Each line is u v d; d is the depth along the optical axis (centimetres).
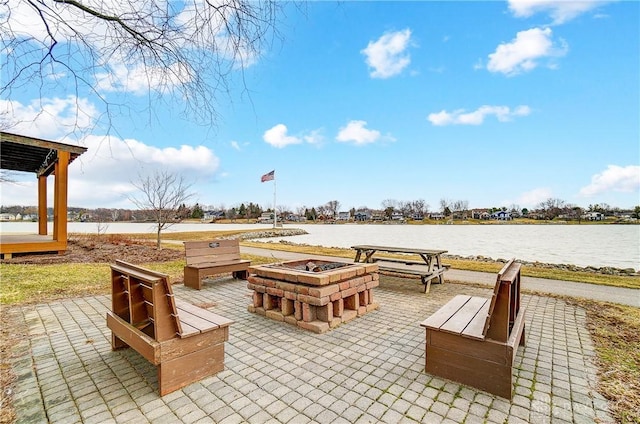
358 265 553
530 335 426
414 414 248
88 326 450
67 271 845
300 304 461
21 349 372
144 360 343
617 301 612
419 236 3450
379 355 361
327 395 276
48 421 239
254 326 460
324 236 3484
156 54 296
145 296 317
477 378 285
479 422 238
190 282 727
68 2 247
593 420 240
